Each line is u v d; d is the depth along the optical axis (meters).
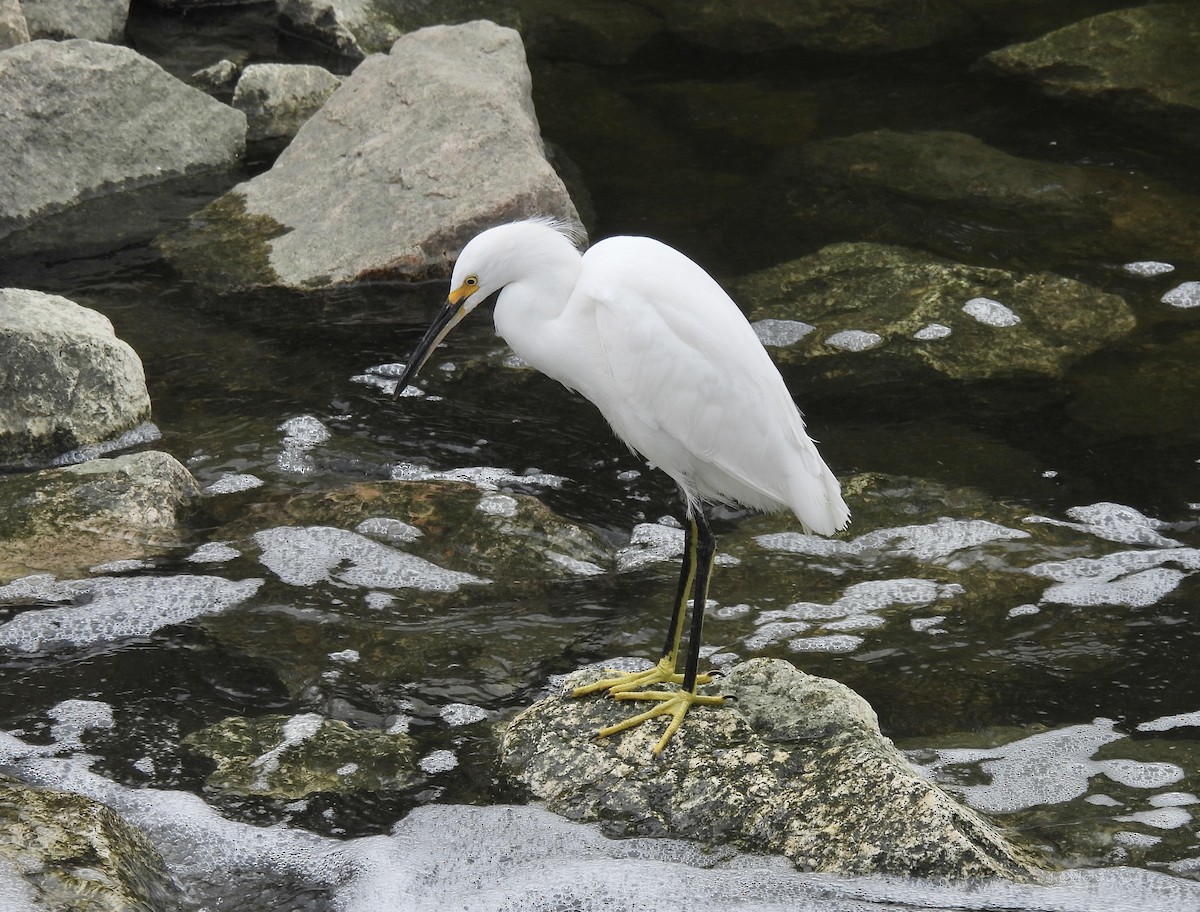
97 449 11.26
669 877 6.83
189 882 6.96
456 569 9.80
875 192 15.91
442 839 7.23
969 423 11.70
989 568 9.86
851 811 6.96
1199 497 10.63
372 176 14.88
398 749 7.98
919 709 8.37
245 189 15.38
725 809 7.11
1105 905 6.60
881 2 21.62
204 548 9.95
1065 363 12.55
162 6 20.34
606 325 7.83
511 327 8.13
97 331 11.48
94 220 15.17
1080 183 16.06
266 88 17.67
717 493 8.70
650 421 8.07
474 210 13.99
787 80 19.17
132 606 9.26
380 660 8.81
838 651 8.97
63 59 15.62
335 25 19.38
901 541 10.23
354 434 11.56
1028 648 8.98
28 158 15.24
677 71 19.50
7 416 10.97
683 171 16.45
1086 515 10.45
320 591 9.50
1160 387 12.12
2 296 11.58
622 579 9.80
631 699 7.80
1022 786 7.64
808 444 8.17
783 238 14.90
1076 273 14.11
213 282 13.92
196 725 8.18
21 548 9.71
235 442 11.37
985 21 20.89
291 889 6.93
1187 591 9.53
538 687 8.59
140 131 16.08
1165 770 7.75
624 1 21.95
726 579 9.83
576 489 10.95
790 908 6.60
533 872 6.94
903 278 14.03
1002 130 17.47
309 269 13.97
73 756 7.87
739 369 7.89
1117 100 18.11
